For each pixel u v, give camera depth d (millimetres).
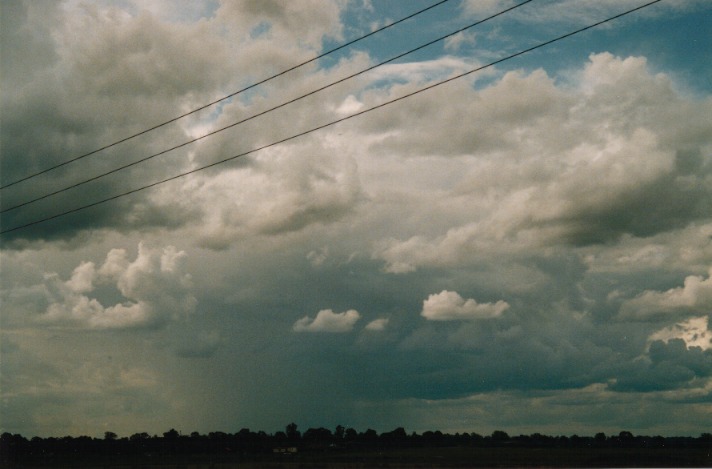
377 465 78500
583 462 64812
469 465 73500
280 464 82312
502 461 71688
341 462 81500
